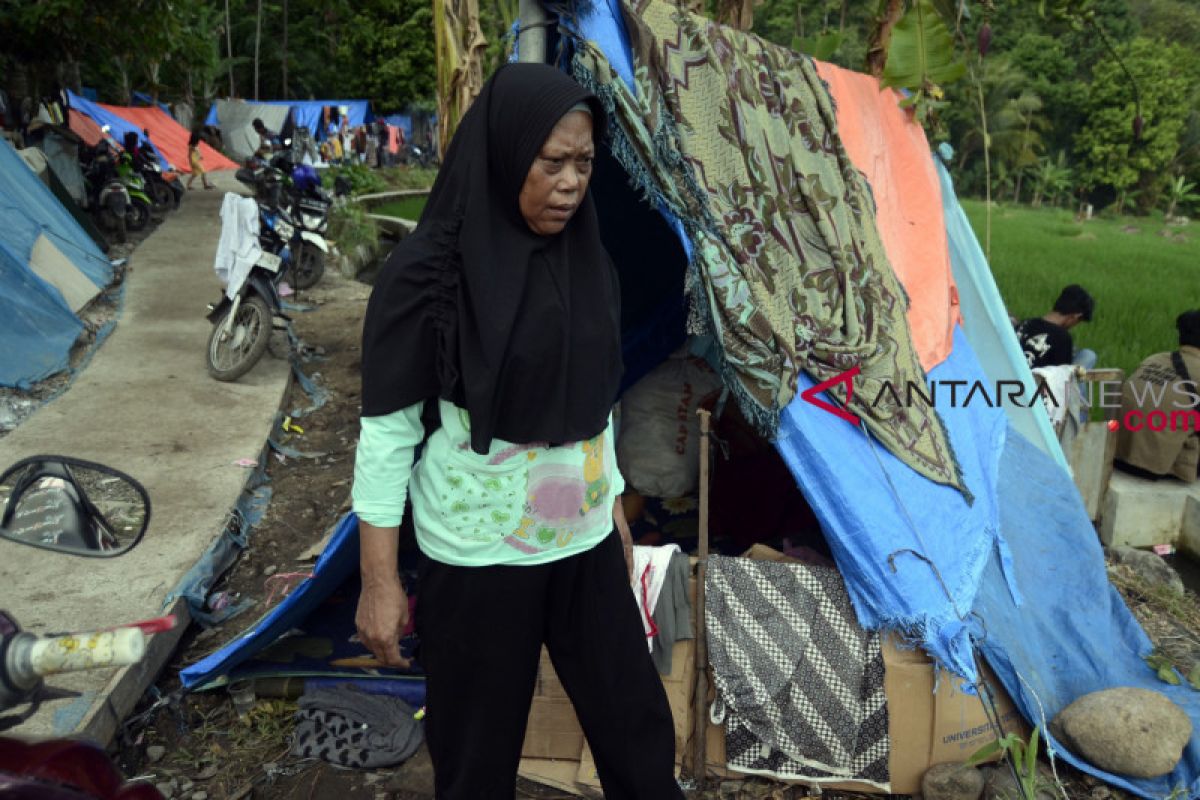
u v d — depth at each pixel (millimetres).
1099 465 4570
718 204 2760
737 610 2641
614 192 3484
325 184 20297
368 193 21891
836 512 2635
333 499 4711
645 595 2635
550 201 1600
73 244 8492
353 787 2619
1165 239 24328
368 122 31906
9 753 1120
